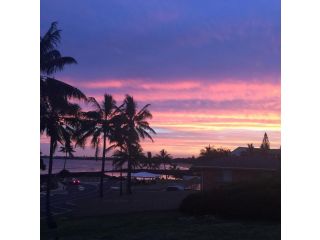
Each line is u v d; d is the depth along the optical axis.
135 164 43.56
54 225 18.84
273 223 14.90
